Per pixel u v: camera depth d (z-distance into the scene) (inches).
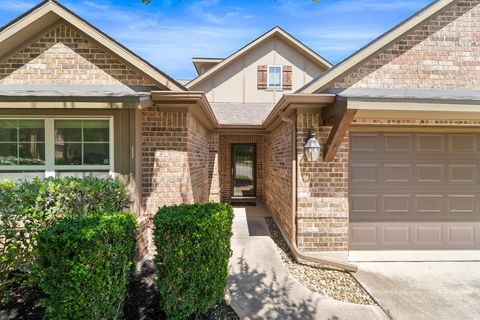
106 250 120.6
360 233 242.8
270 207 391.9
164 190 221.5
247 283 181.0
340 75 221.9
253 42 487.2
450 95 223.8
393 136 241.6
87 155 211.8
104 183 181.0
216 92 493.7
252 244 252.5
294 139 230.4
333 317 148.9
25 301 149.6
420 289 181.5
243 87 495.2
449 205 245.1
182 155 223.0
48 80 221.5
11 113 204.7
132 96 189.0
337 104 193.3
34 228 148.2
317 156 215.9
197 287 133.2
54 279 113.9
